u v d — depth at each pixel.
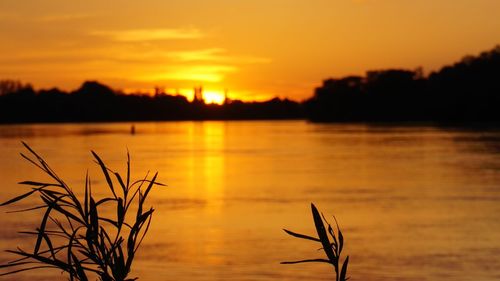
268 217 49.38
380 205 55.88
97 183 73.81
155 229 43.12
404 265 32.62
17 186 73.50
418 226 44.91
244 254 35.31
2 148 148.25
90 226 5.18
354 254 35.38
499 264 32.53
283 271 31.28
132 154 127.25
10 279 28.47
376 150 134.38
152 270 31.50
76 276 5.11
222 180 78.88
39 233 5.11
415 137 187.50
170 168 96.62
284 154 126.25
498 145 146.12
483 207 54.25
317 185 72.38
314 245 37.56
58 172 89.06
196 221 47.00
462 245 37.88
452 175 82.25
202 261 33.38
